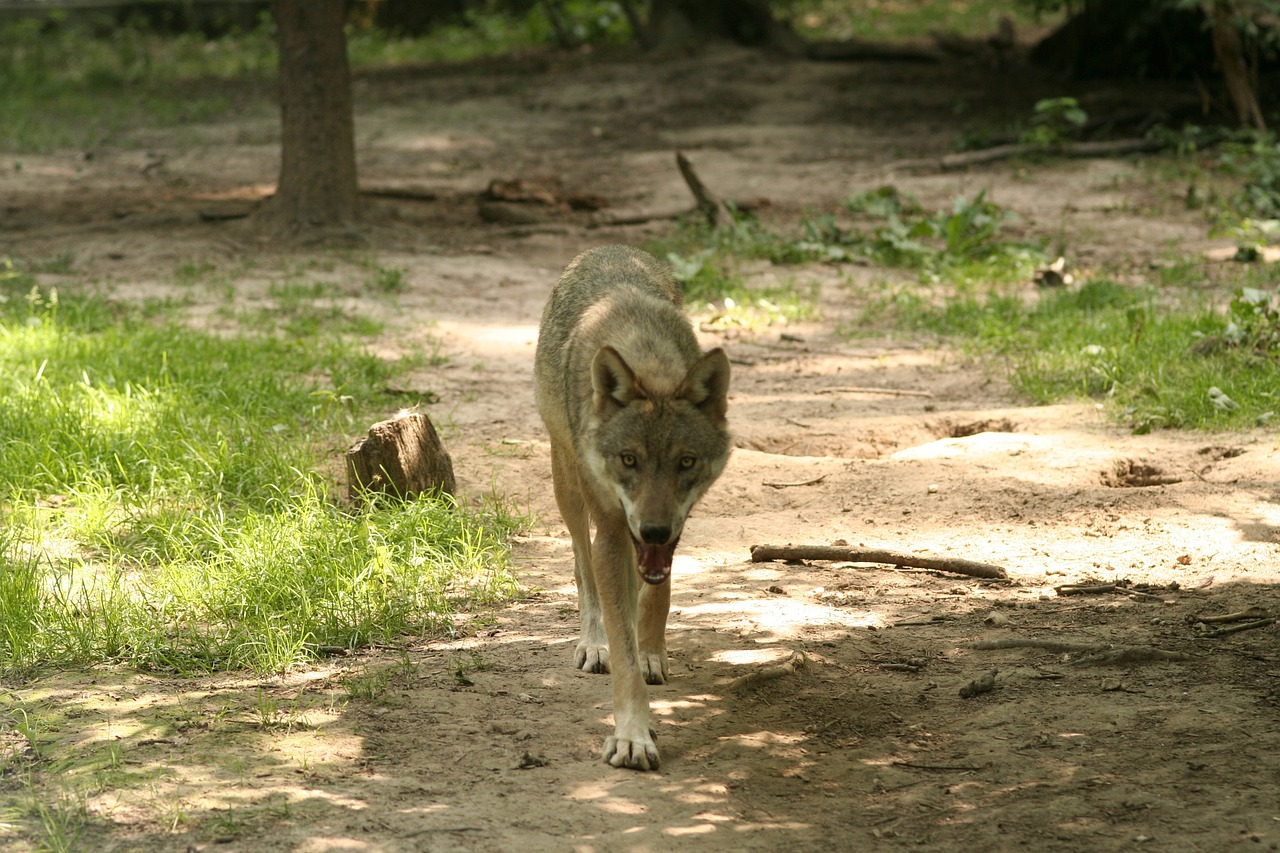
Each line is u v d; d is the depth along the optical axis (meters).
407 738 6.98
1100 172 29.34
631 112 38.00
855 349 17.27
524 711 7.37
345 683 7.67
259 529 9.77
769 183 29.23
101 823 5.96
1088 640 8.22
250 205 26.09
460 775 6.55
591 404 7.23
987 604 9.02
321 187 23.66
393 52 50.97
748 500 11.42
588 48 49.12
